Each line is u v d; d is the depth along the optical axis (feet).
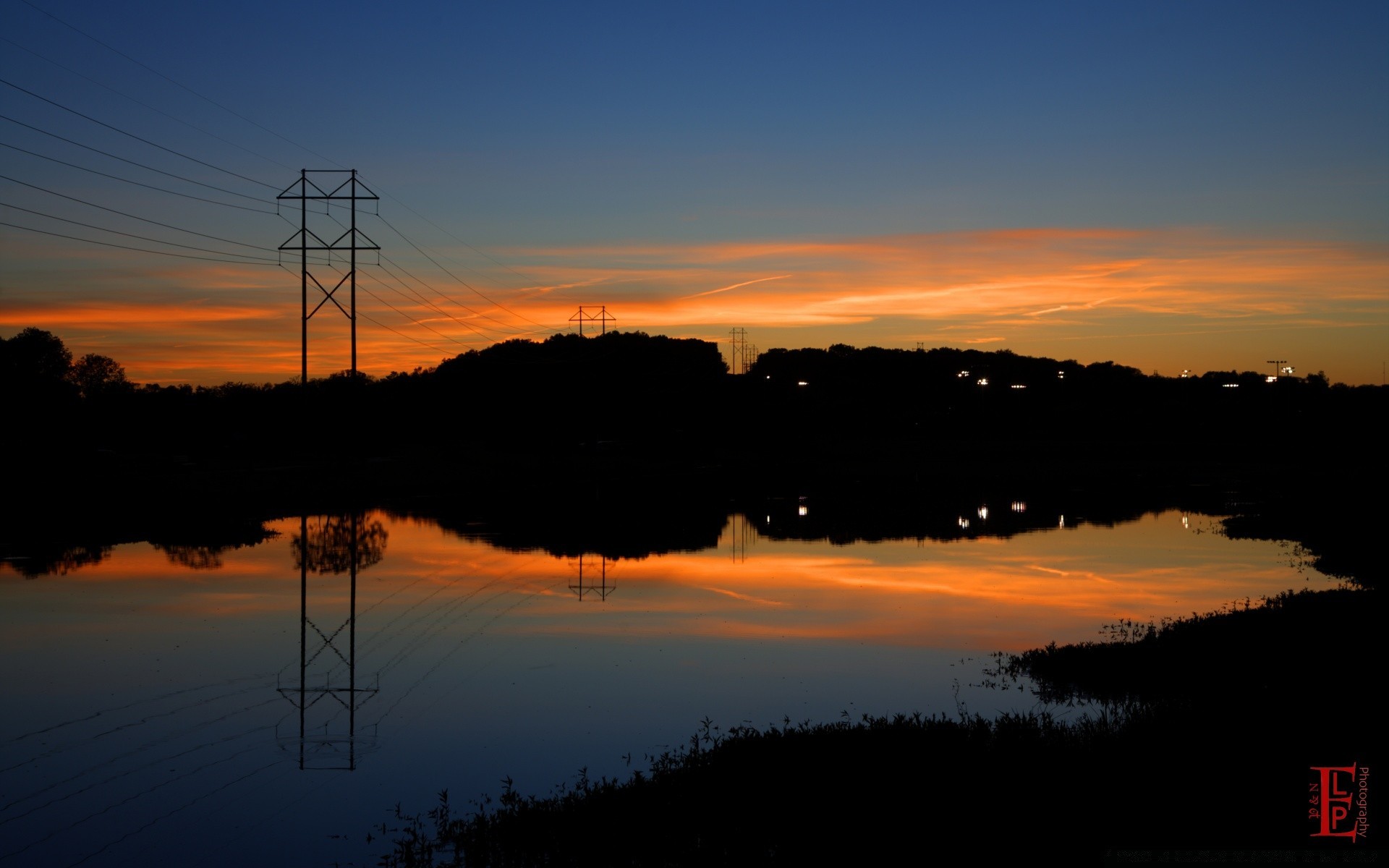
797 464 387.14
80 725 56.80
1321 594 94.27
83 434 286.25
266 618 88.28
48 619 85.05
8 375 285.43
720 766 47.70
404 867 39.14
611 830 40.57
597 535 161.38
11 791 47.03
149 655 73.10
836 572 124.06
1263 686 58.29
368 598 99.76
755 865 36.73
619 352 541.75
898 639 84.23
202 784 48.52
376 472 257.34
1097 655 73.46
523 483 268.41
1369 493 223.51
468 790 48.19
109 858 40.16
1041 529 174.29
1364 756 42.91
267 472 230.89
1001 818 38.88
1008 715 58.39
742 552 143.54
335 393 357.61
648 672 72.18
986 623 91.50
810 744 50.67
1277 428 494.59
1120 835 36.96
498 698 64.75
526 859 38.63
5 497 167.12
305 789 47.98
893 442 493.36
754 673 71.77
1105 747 46.19
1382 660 61.98
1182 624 82.74
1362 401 529.04
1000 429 552.00
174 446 305.94
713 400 500.33
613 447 410.11
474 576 116.57
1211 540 158.92
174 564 117.39
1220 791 39.83
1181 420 553.23
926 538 161.27
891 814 40.14
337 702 62.95
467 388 425.28
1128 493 255.50
